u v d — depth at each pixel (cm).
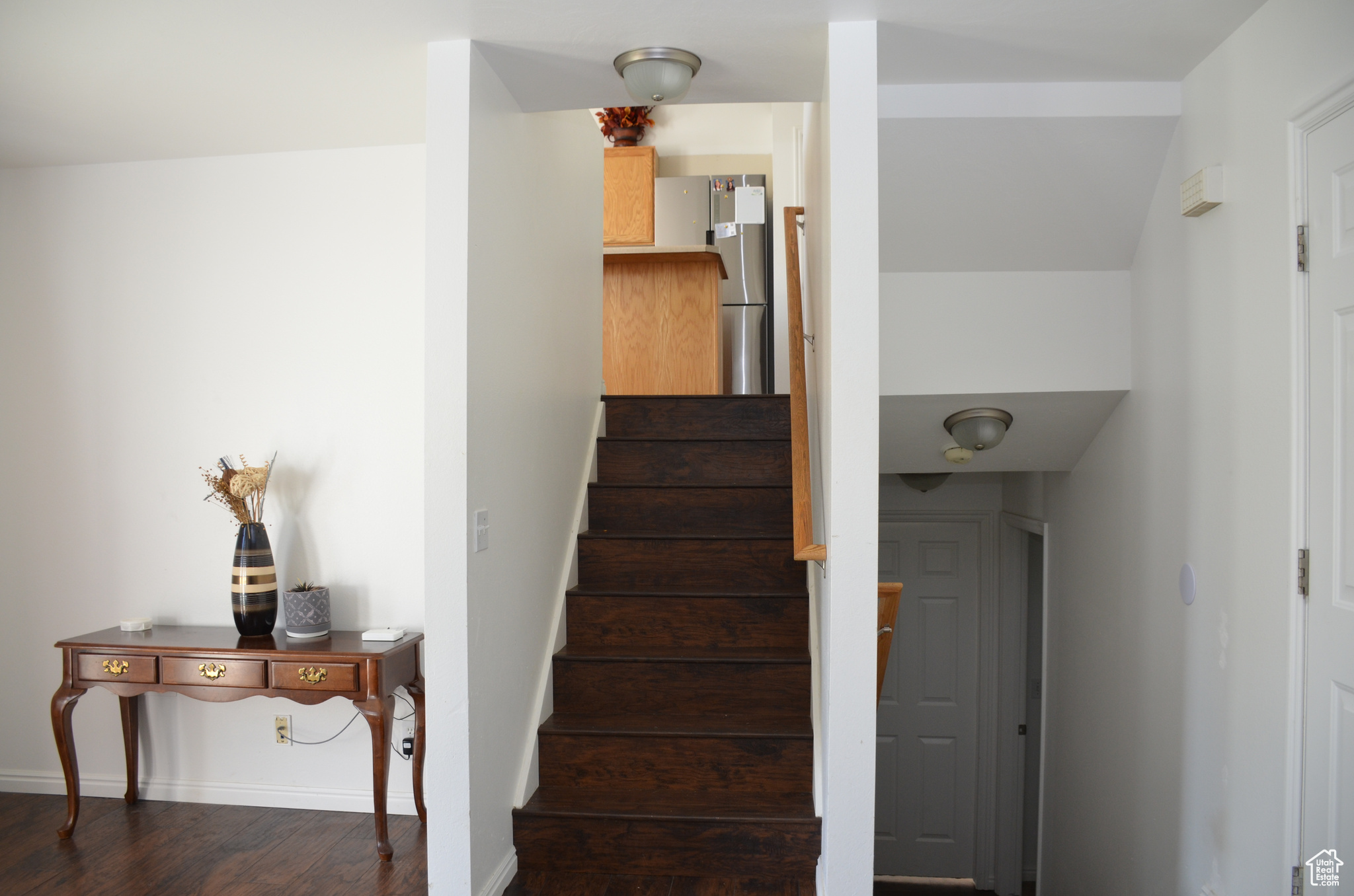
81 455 343
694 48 244
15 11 216
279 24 225
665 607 329
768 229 623
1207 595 260
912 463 400
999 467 394
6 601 347
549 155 320
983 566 504
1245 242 238
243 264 335
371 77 261
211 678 295
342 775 331
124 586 341
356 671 288
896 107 279
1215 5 224
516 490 277
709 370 471
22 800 339
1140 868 310
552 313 323
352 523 330
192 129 304
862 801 231
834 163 229
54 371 343
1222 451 251
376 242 329
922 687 514
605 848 269
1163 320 291
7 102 278
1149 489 304
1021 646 498
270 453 333
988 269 327
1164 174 288
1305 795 214
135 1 212
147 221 339
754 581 345
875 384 228
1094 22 233
